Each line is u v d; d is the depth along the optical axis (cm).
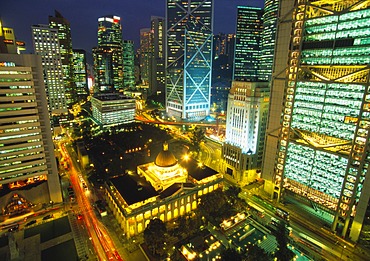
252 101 14612
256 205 12800
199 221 11356
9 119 10594
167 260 9100
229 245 9762
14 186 11662
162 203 11025
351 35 9381
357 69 9538
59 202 12750
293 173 12275
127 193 10938
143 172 13312
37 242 10125
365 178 9506
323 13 10631
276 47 12012
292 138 12150
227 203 11981
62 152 19512
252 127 14962
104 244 10050
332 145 10438
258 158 15525
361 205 9750
